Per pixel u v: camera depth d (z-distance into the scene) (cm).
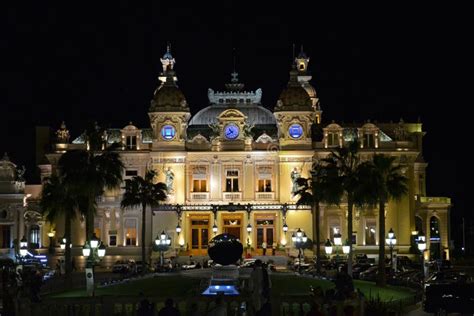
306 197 11500
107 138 14525
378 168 9694
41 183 14750
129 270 11456
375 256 14125
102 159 9638
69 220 9744
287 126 14250
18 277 8669
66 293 8050
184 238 14162
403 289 8556
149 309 4481
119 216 14250
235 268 7444
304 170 14162
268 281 4700
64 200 9800
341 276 5706
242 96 15538
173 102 14275
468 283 6197
